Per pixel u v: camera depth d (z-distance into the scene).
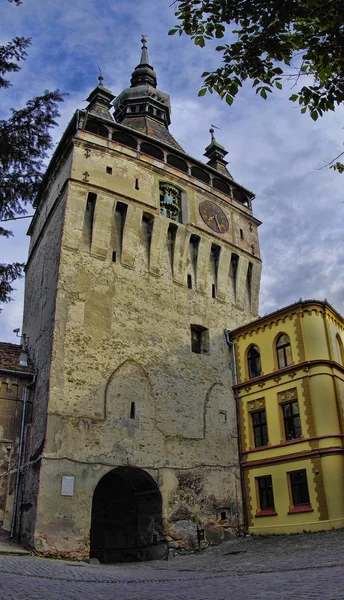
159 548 25.70
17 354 29.83
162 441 27.39
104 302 28.47
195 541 26.25
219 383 31.50
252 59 9.66
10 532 23.75
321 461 25.31
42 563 18.72
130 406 26.91
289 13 8.73
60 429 24.06
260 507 28.06
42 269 31.41
